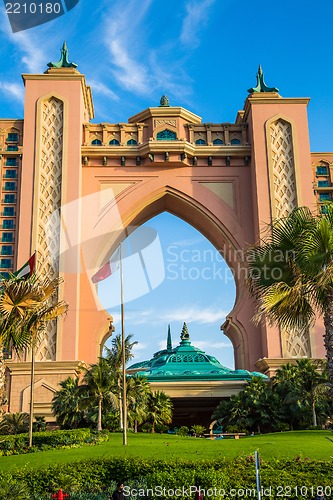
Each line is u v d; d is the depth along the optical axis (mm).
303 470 21031
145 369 69500
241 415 55406
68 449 36344
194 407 67500
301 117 72062
